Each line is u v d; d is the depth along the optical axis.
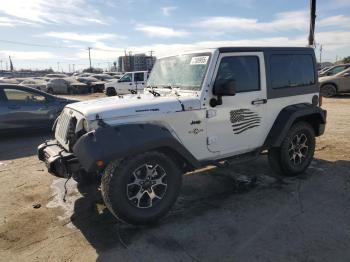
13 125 9.01
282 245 3.43
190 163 4.06
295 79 5.32
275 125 5.04
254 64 4.77
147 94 4.82
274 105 5.04
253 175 5.45
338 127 9.14
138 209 3.78
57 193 4.99
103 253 3.41
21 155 7.37
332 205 4.30
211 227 3.84
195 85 4.38
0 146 8.35
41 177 5.77
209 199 4.60
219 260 3.22
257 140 4.93
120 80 20.91
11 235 3.80
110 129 3.61
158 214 3.87
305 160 5.43
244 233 3.69
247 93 4.68
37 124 9.33
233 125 4.60
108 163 3.50
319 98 5.77
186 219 4.05
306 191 4.77
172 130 4.11
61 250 3.49
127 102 4.12
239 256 3.27
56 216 4.24
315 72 5.64
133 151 3.59
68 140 4.12
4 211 4.43
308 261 3.15
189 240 3.59
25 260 3.33
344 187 4.88
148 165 3.80
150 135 3.71
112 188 3.62
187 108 4.16
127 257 3.33
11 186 5.36
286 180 5.21
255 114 4.81
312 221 3.90
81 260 3.31
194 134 4.27
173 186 3.97
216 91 4.23
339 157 6.29
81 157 3.53
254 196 4.65
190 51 4.71
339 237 3.54
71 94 29.31
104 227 3.92
